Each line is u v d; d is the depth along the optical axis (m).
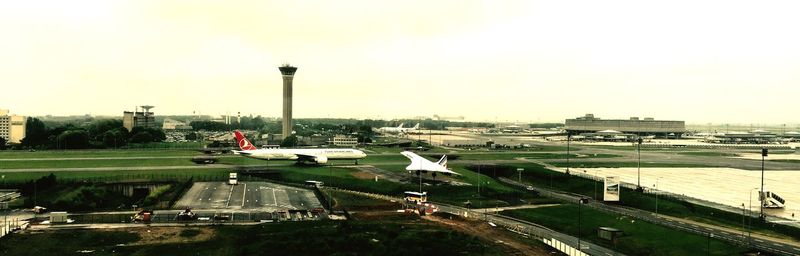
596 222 140.12
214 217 138.62
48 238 116.25
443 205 164.25
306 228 127.56
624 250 116.44
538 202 169.25
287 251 109.38
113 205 163.75
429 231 127.19
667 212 158.50
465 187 188.00
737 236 128.25
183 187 184.12
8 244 111.31
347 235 121.44
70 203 152.50
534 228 135.75
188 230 124.75
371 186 192.12
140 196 180.88
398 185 190.50
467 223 138.38
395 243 115.75
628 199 177.38
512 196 179.25
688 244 118.62
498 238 122.94
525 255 109.62
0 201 154.25
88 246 110.94
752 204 170.88
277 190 183.50
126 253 106.69
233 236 119.88
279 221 135.00
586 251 114.44
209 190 181.62
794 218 149.88
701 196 185.12
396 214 147.50
